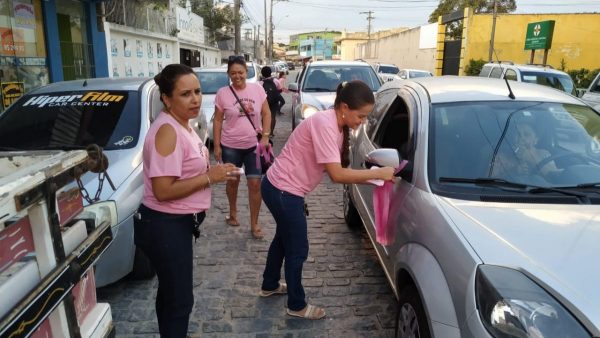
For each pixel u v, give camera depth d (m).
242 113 4.53
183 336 2.64
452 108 3.17
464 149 2.89
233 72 4.49
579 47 24.23
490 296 1.91
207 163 2.49
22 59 8.91
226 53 42.88
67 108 4.50
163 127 2.28
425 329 2.31
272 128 10.05
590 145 2.99
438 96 3.30
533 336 1.74
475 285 1.99
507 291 1.88
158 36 20.47
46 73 9.68
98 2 12.03
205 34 33.38
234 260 4.24
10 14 8.55
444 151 2.88
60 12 10.38
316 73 9.32
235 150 4.58
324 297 3.59
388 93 4.23
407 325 2.57
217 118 4.64
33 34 9.25
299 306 3.27
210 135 8.42
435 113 3.13
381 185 2.82
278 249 3.45
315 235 4.80
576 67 24.47
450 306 2.10
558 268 1.96
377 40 45.62
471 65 24.72
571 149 2.95
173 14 23.69
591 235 2.18
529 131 3.02
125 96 4.66
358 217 4.82
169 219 2.42
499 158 2.84
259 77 13.34
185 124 2.39
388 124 3.86
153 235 2.43
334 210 5.60
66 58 10.66
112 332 2.04
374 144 3.94
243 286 3.78
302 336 3.12
